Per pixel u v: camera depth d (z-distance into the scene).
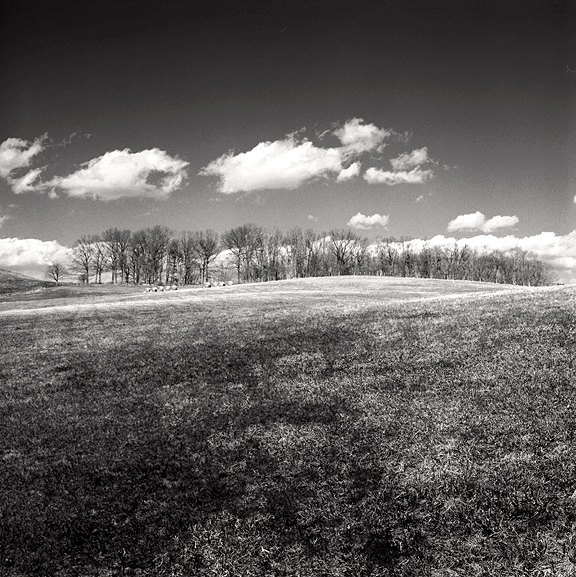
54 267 147.50
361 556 9.23
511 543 9.16
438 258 156.38
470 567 8.77
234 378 19.36
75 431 15.19
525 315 23.23
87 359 23.48
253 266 146.12
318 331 25.75
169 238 148.00
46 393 18.89
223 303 46.19
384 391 16.41
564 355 17.08
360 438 13.33
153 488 11.77
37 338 29.62
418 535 9.65
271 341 24.50
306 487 11.38
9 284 127.69
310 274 149.62
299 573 8.97
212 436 14.20
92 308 43.62
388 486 11.09
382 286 81.25
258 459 12.70
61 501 11.41
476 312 26.03
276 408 15.84
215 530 10.16
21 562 9.55
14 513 11.02
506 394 14.84
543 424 12.73
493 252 164.88
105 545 9.92
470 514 9.98
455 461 11.66
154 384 19.28
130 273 148.75
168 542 9.94
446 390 15.82
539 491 10.29
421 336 22.23
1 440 14.77
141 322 34.47
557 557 8.74
